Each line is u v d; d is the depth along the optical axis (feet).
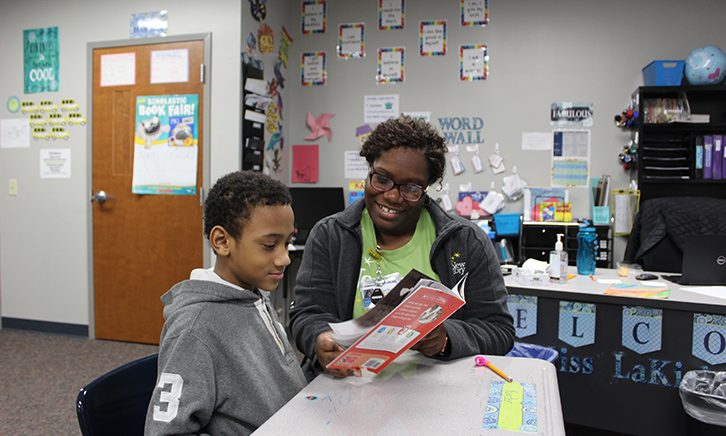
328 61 12.05
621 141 10.84
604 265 10.32
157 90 9.89
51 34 10.46
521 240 10.49
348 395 2.57
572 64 11.00
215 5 9.58
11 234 10.89
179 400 2.32
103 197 10.12
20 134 10.74
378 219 3.42
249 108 9.84
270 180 2.83
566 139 11.05
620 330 6.34
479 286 3.49
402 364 3.06
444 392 2.60
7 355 9.32
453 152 11.55
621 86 10.82
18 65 10.70
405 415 2.33
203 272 2.94
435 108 11.60
